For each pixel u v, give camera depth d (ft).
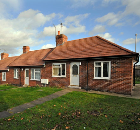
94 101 22.18
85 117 15.23
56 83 41.32
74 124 13.42
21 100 23.81
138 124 13.19
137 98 24.54
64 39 52.31
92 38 45.47
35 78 48.42
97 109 17.95
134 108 18.16
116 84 30.37
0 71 64.54
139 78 69.26
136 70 78.54
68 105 20.11
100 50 35.12
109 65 31.58
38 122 14.01
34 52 61.67
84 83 35.58
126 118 14.73
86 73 35.29
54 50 47.93
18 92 32.55
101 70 32.91
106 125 13.10
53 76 41.98
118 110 17.39
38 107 19.30
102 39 41.73
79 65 36.65
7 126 13.10
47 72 43.73
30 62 50.83
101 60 32.78
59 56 41.27
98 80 33.12
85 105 19.97
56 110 17.83
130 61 28.81
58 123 13.73
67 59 37.55
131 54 27.91
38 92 31.60
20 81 53.42
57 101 22.67
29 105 20.70
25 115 16.11
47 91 32.53
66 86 39.01
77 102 21.75
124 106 19.13
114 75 30.78
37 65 45.47
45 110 17.92
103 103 20.92
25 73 52.11
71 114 16.25
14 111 17.85
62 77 40.04
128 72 28.94
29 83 50.06
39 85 46.34
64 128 12.61
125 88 29.09
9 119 14.83
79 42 46.68
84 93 29.19
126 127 12.60
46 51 56.24
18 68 54.90
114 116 15.37
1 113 17.20
